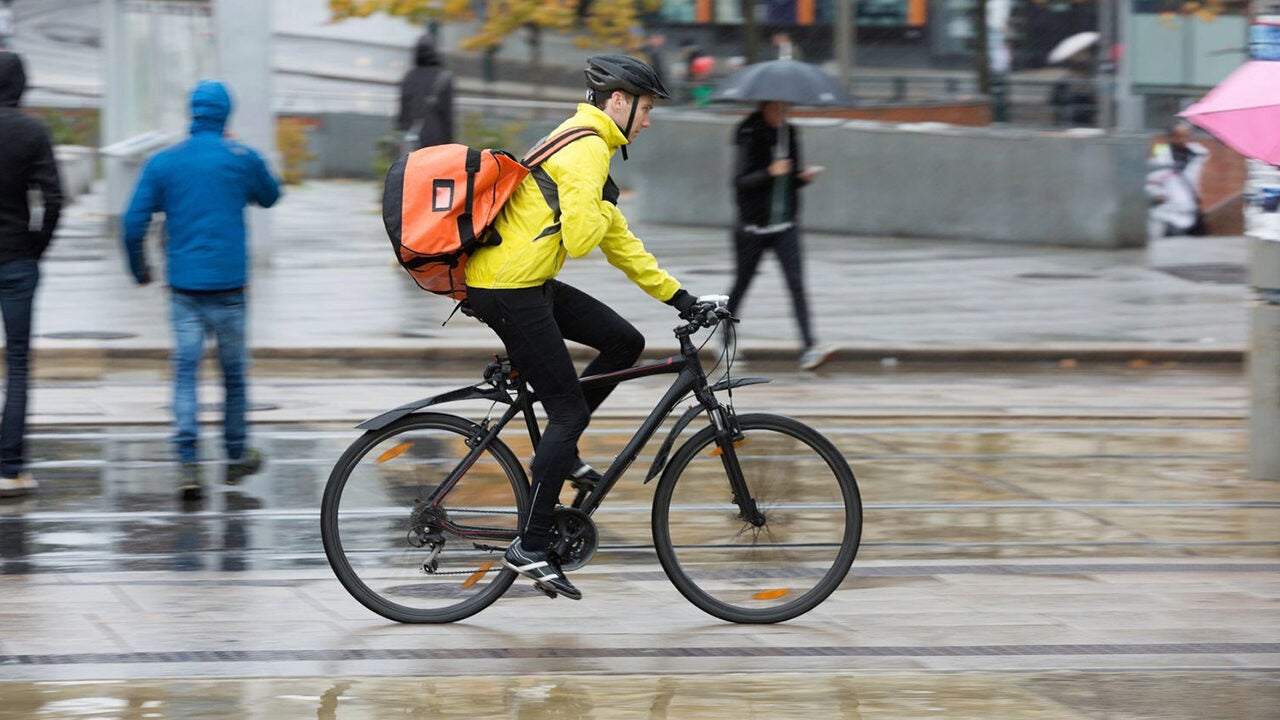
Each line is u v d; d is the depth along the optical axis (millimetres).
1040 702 17391
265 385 39000
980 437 33812
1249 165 29750
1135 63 94312
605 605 21281
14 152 25859
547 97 95750
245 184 27656
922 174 71562
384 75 111562
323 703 17078
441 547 20188
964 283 57906
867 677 18250
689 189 75750
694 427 33156
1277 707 17312
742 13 94062
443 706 17062
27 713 16516
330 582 22172
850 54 92625
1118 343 45938
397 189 18781
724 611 20375
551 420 19484
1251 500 28172
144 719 16438
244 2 60656
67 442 31828
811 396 38969
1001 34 93688
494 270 18859
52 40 110875
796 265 42531
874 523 26188
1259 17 28203
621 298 53375
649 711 17000
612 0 90188
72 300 49875
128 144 67750
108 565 23078
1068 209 68562
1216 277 59594
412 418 20047
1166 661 18984
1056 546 24828
